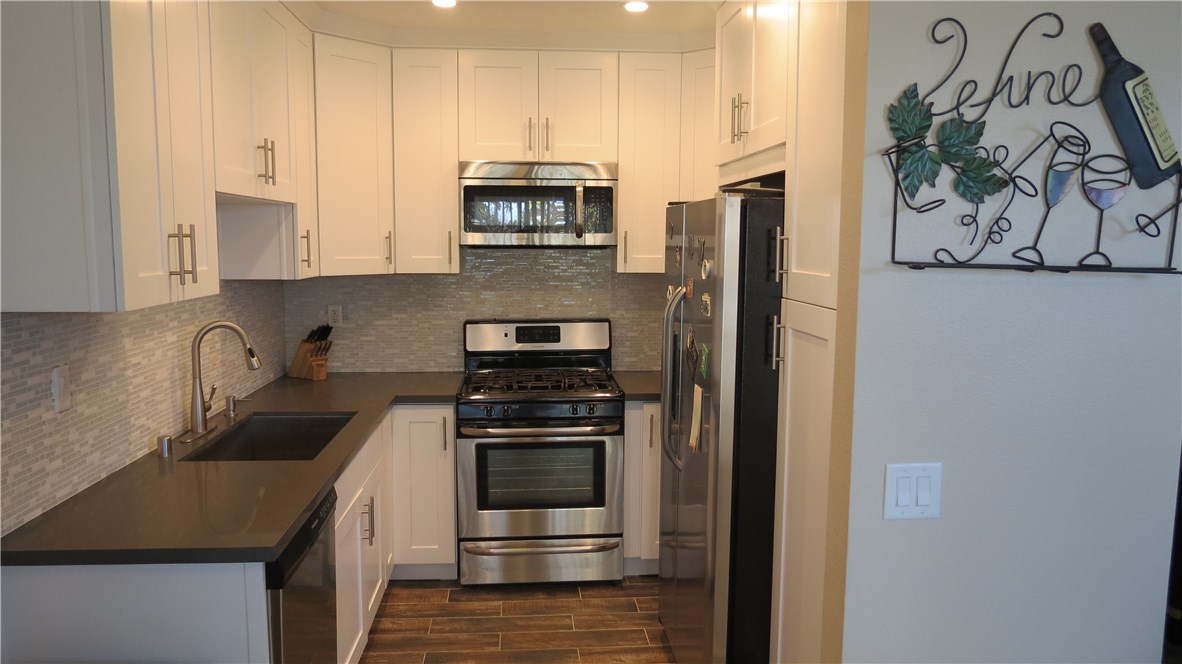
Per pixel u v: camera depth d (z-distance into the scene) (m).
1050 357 1.56
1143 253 1.56
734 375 2.29
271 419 2.98
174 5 1.86
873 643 1.60
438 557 3.45
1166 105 1.53
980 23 1.49
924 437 1.55
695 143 3.61
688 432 2.66
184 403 2.66
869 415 1.54
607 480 3.44
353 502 2.57
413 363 3.94
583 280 3.99
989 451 1.57
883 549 1.58
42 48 1.55
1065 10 1.50
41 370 1.86
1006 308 1.54
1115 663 1.65
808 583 1.91
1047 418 1.57
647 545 3.53
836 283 1.68
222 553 1.66
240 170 2.34
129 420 2.29
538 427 3.38
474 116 3.54
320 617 2.07
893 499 1.56
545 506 3.43
